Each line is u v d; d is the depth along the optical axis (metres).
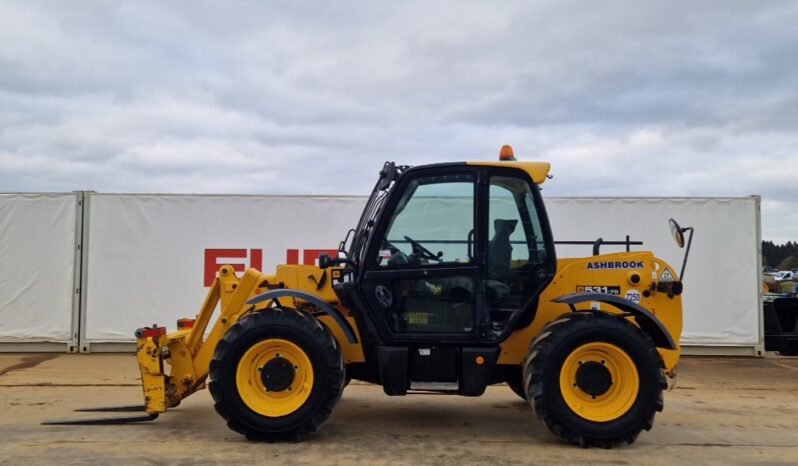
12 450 4.71
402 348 5.06
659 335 5.23
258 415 4.88
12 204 10.23
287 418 4.88
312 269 5.59
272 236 10.44
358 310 5.16
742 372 9.06
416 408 6.38
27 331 10.20
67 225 10.29
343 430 5.41
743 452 4.82
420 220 5.17
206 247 10.38
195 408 6.23
